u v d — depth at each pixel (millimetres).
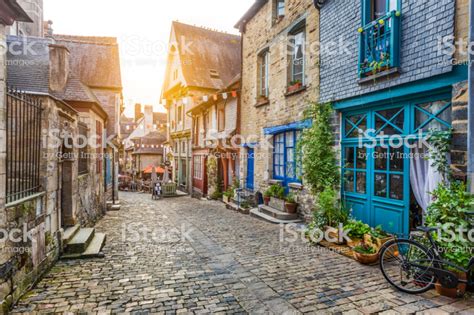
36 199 4324
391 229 5652
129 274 4629
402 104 5477
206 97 13961
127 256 5578
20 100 3967
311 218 7789
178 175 21656
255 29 11039
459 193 3734
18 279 3717
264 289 4043
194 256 5559
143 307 3561
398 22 5277
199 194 16797
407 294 3779
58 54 8367
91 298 3799
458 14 4367
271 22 9859
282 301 3682
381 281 4211
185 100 19656
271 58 9898
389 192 5738
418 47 4969
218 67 20266
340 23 6742
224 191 14391
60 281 4344
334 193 6539
